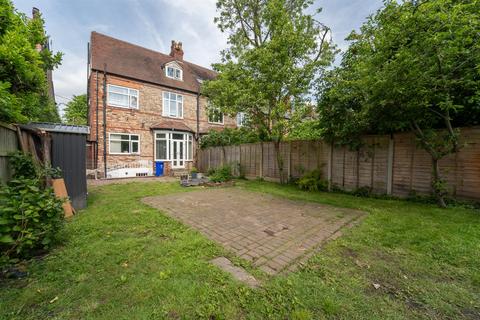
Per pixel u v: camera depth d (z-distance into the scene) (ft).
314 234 10.91
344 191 22.33
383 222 12.55
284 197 20.13
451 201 15.93
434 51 12.25
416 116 15.69
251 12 33.19
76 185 15.42
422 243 9.57
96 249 8.86
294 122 23.76
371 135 20.40
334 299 5.99
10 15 11.65
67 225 11.57
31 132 13.60
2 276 7.02
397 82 13.23
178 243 9.56
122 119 39.11
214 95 28.99
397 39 13.01
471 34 11.28
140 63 44.24
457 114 15.51
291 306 5.78
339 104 19.25
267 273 7.32
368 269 7.62
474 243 9.39
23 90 13.60
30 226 8.13
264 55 21.30
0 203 8.01
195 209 15.62
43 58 15.26
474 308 5.78
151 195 20.88
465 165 15.42
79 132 15.47
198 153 47.80
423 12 11.75
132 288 6.39
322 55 24.61
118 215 13.75
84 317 5.34
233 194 21.57
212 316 5.45
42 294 6.14
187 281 6.71
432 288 6.57
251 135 33.24
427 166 17.16
